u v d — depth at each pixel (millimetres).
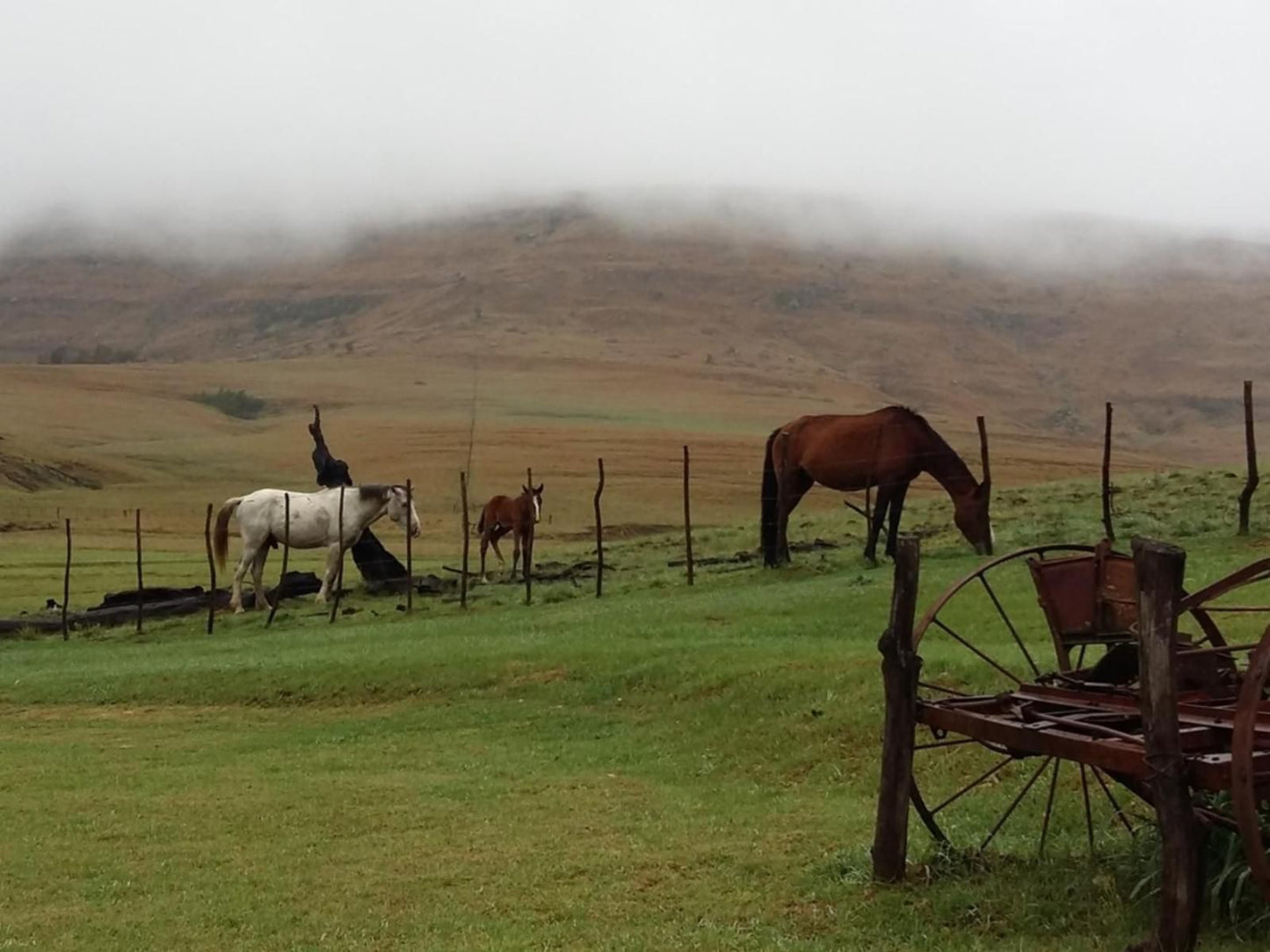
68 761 16422
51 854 11680
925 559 25891
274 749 16781
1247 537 23719
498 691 18922
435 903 9648
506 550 51312
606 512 76625
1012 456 145500
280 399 176875
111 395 167875
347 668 20672
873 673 15547
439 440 124625
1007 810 10406
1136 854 8523
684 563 32375
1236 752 6699
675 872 9984
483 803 12922
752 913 8859
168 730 18656
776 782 13273
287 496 31875
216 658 23750
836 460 26812
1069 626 9523
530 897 9609
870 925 8344
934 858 9227
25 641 30281
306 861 11062
